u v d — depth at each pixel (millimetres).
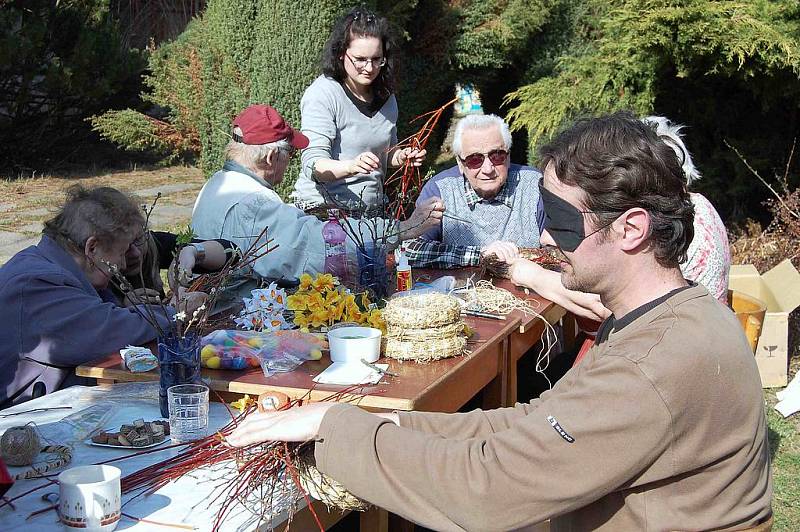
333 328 2938
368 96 4605
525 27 9586
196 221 3715
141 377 2688
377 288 3371
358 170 4227
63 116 12078
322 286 3031
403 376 2590
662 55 6520
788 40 6219
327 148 4504
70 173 11859
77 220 2994
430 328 2744
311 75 8406
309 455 1927
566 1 9789
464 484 1653
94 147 13219
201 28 10375
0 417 2400
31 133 11930
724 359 1582
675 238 1674
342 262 3371
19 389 2898
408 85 9617
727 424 1582
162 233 3951
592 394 1589
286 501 1922
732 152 7270
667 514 1612
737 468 1609
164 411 2402
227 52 8781
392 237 3709
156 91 11078
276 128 3695
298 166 8398
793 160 7164
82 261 3033
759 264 6344
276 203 3555
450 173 4551
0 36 10938
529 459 1610
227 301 3504
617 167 1652
